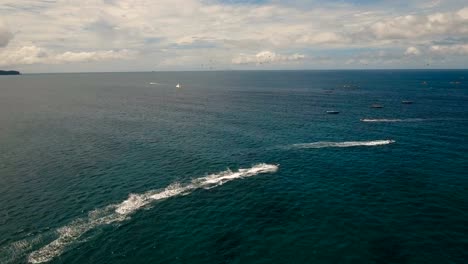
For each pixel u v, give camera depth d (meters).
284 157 69.75
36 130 97.88
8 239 39.34
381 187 52.78
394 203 47.09
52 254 36.47
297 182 55.59
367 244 37.22
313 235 39.19
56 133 93.81
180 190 53.03
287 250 36.38
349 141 82.38
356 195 49.97
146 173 60.81
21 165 65.31
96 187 54.47
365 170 60.78
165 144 81.12
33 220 43.72
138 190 53.12
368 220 42.41
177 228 41.38
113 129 99.69
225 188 53.66
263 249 36.62
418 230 39.91
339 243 37.50
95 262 34.97
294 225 41.56
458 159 66.44
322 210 45.38
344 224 41.56
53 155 72.12
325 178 57.12
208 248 37.00
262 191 52.12
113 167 64.19
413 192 50.66
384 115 121.56
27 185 55.34
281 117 119.94
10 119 116.44
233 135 90.50
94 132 95.31
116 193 52.06
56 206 47.69
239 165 64.75
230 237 39.09
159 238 39.19
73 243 38.50
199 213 45.22
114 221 43.41
